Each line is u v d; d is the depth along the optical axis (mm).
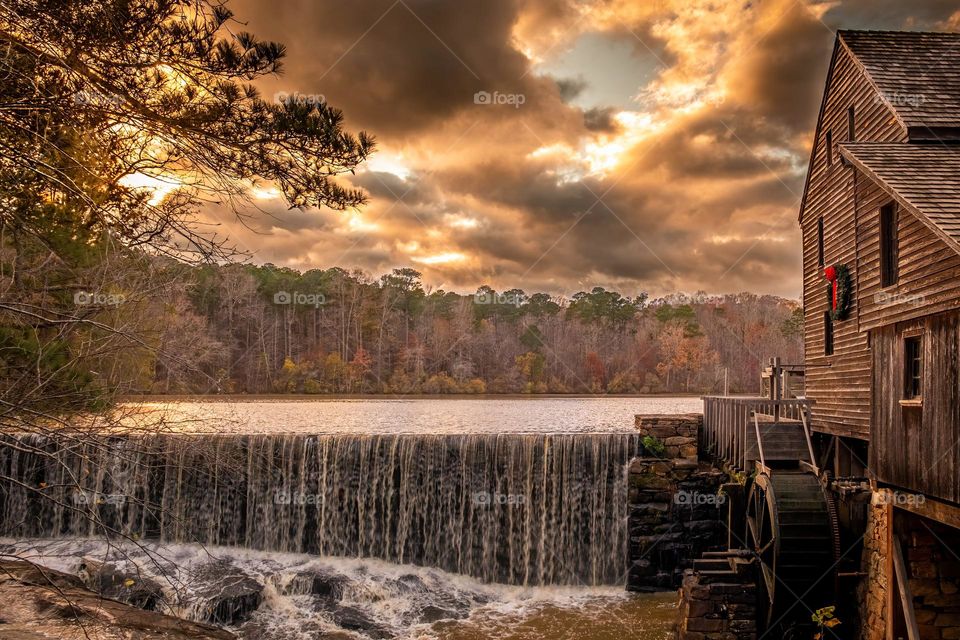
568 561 18031
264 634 13367
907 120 12180
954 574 10820
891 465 11227
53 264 8195
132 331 7160
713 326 69250
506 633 13844
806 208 17438
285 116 6898
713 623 12695
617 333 70688
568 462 18453
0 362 8023
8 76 5852
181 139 6492
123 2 5855
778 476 13328
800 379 26328
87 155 6809
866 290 12891
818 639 12141
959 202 9648
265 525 18250
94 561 14789
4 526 17562
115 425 7492
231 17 6539
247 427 27734
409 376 56156
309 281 61562
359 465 18578
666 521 17766
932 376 9969
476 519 18328
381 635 13672
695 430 18766
